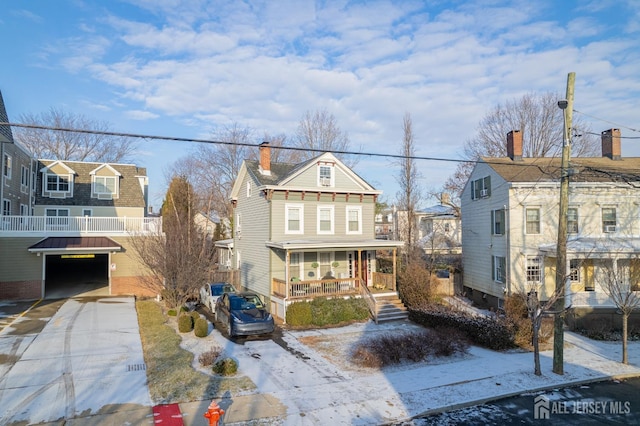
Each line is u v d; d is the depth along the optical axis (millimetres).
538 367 13312
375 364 13844
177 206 35594
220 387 11562
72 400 10359
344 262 25797
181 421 9367
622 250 20297
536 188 22922
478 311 24359
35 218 25094
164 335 16656
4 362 13070
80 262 37312
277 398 10953
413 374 13203
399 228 42500
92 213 33469
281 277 23766
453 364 14328
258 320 17312
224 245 33438
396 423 9805
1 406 9930
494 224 24875
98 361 13328
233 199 30219
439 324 19172
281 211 23969
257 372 12977
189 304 23375
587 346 17297
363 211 26297
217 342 16406
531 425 9828
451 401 11016
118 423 9203
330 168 25344
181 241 20984
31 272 24703
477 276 27188
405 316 21562
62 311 20922
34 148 51406
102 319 19297
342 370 13445
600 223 22938
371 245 23281
